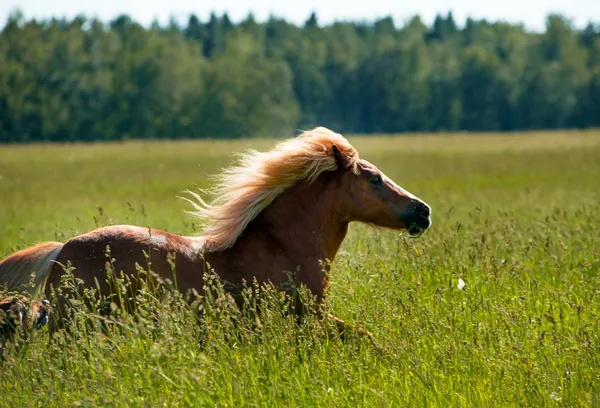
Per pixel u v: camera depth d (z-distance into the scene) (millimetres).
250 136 174875
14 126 158625
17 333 9828
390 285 13125
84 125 165750
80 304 10148
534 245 16531
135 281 10812
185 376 8984
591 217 20969
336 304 13250
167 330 9883
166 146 108812
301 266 12188
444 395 9656
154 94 170000
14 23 169250
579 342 10680
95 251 10852
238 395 9164
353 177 12734
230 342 10633
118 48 176750
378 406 9453
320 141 12664
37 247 11062
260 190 12219
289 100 185875
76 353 9805
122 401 8961
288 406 9422
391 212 12859
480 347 10555
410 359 10242
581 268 15047
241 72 177625
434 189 41375
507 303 12758
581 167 55062
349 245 17141
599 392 9547
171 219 27734
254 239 12047
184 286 11148
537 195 34719
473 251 15477
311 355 10484
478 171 54875
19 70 158250
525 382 9812
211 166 63781
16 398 9203
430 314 11570
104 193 41844
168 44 184625
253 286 11656
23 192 43156
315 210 12562
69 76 166875
